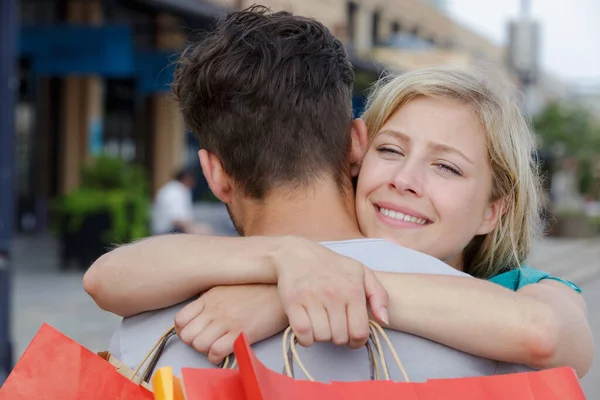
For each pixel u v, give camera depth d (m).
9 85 5.57
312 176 1.47
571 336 1.33
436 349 1.33
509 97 1.68
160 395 1.21
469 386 1.22
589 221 23.44
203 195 18.89
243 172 1.47
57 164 16.36
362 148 1.65
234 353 1.22
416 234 1.61
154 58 11.21
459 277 1.37
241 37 1.48
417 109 1.62
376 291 1.28
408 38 17.38
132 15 13.33
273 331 1.33
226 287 1.37
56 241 15.24
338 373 1.32
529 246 1.83
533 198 1.81
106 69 9.57
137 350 1.44
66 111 16.31
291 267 1.29
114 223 11.57
